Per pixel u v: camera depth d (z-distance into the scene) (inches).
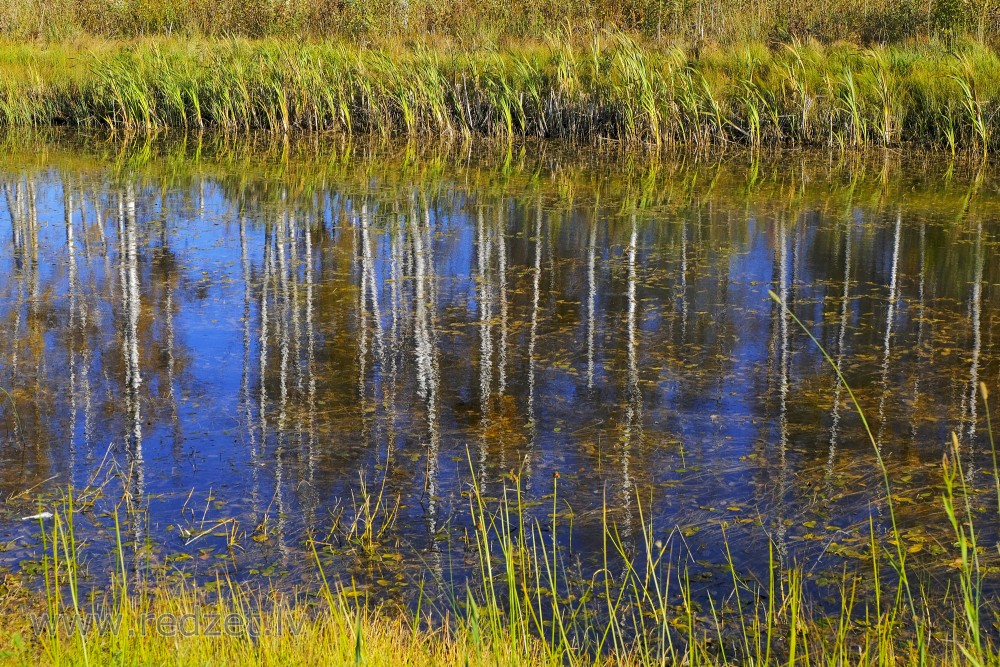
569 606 165.8
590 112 661.9
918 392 251.8
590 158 606.2
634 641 155.6
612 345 289.3
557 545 184.9
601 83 663.8
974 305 322.0
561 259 382.6
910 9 745.6
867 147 617.0
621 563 178.4
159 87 730.2
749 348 285.9
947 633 153.9
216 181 539.8
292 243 409.1
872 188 511.2
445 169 575.5
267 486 207.8
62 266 373.4
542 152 628.1
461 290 343.9
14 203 482.0
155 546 184.2
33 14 908.6
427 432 233.3
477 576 174.9
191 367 272.7
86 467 216.2
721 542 184.2
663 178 544.1
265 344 291.1
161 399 251.4
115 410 245.1
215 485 208.1
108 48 800.3
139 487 207.3
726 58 680.4
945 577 170.4
